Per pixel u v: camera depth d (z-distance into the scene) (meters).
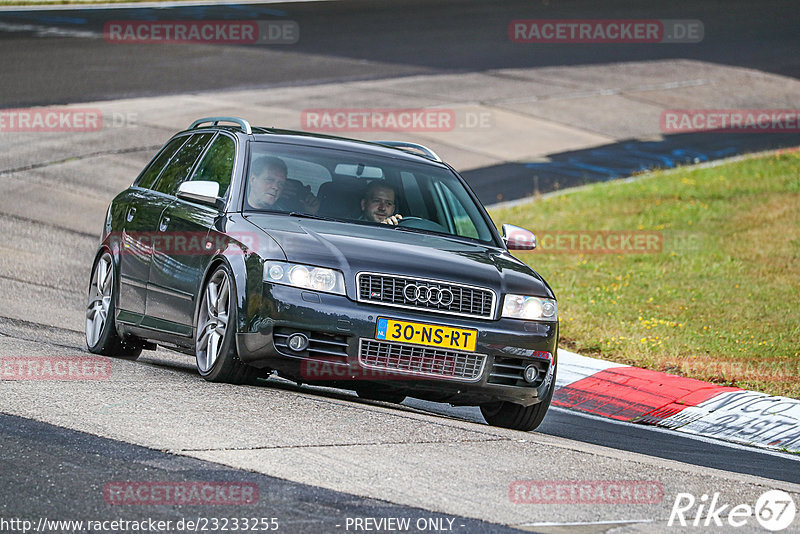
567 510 18.48
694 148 91.88
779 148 91.56
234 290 26.45
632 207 72.06
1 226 58.28
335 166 30.38
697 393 35.16
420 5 153.38
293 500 17.62
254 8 146.12
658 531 17.80
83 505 16.72
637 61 124.69
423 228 29.52
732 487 21.52
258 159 29.80
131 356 33.69
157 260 30.53
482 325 26.48
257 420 22.84
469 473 20.34
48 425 21.20
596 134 95.50
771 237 63.19
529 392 27.36
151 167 34.97
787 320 46.50
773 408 33.41
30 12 134.62
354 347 25.67
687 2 160.88
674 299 50.41
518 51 126.38
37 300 43.59
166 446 20.25
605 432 30.80
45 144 77.94
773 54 130.75
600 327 44.75
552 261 58.78
